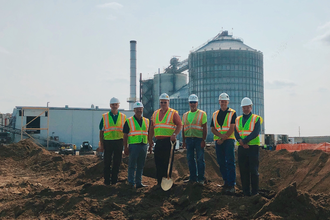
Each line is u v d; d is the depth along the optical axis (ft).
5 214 23.95
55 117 198.49
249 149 26.11
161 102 28.66
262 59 303.89
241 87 285.84
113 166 32.30
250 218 20.68
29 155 68.39
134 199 25.91
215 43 312.71
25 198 27.86
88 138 203.72
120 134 32.42
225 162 28.09
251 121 26.05
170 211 23.48
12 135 189.16
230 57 287.48
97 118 206.69
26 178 49.80
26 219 22.99
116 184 30.45
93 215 22.74
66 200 24.63
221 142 27.40
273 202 20.67
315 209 20.29
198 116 28.02
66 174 53.62
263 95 301.84
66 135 199.93
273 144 162.40
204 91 290.97
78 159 68.03
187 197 24.64
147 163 57.77
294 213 19.90
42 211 23.94
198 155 28.02
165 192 26.73
